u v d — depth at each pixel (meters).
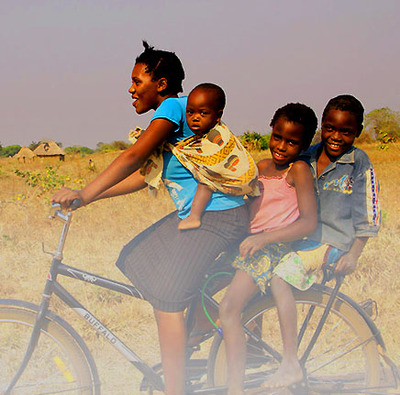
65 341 4.41
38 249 9.71
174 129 4.22
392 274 7.79
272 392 4.65
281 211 4.41
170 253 4.28
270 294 4.56
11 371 5.11
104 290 7.41
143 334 6.50
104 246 10.02
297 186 4.34
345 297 4.71
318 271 4.66
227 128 4.18
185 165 4.18
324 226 4.58
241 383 4.47
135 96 4.52
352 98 4.43
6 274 8.25
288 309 4.44
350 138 4.43
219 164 4.11
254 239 4.26
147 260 4.39
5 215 12.70
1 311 4.34
